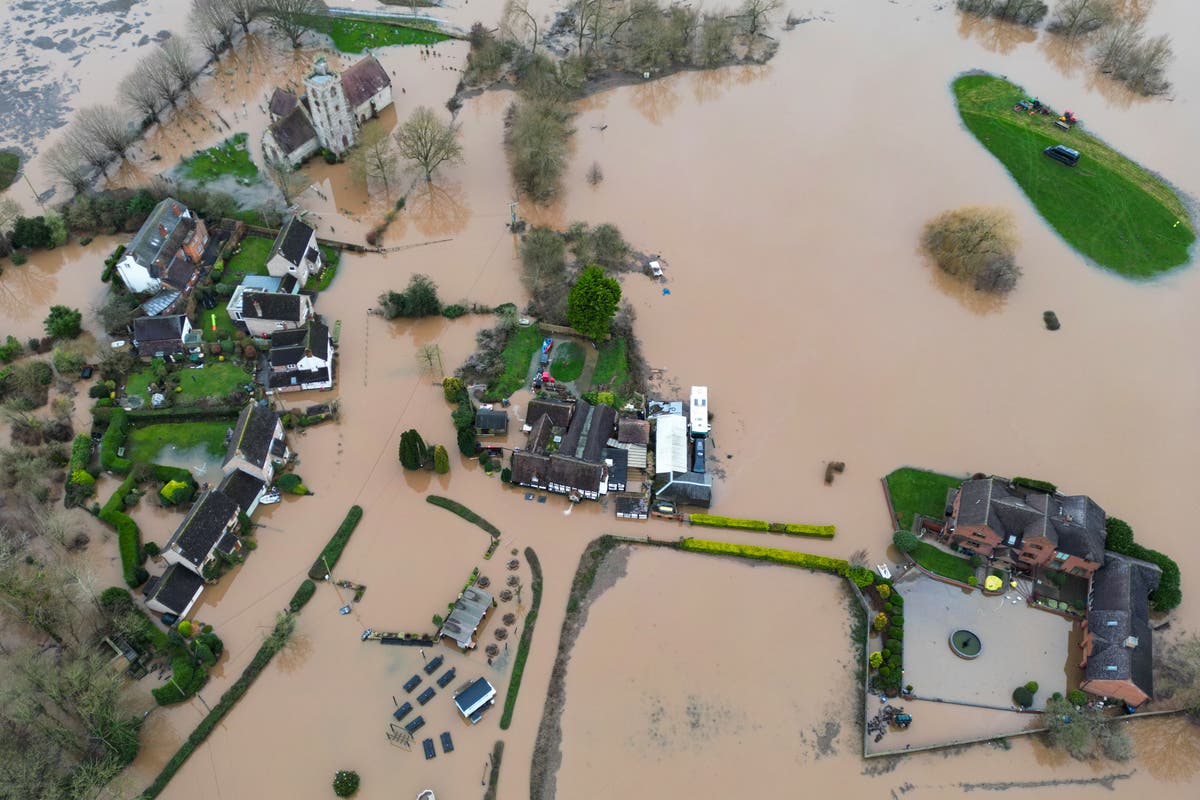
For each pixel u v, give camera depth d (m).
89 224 147.88
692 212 155.88
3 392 122.06
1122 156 170.00
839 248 149.62
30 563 104.81
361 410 123.44
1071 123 176.62
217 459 116.56
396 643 99.81
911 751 92.19
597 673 97.94
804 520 111.88
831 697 96.56
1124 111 182.38
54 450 115.25
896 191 161.12
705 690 96.75
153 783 88.88
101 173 158.75
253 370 126.88
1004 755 92.56
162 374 124.38
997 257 142.88
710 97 186.00
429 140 153.75
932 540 109.81
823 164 167.25
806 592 105.62
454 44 197.62
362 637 100.12
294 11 187.75
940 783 90.56
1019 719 95.12
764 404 125.06
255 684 96.56
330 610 102.44
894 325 136.88
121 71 184.75
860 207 157.62
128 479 112.06
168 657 97.50
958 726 94.44
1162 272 146.25
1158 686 96.75
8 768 86.69
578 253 145.12
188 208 148.75
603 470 112.62
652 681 97.44
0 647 97.12
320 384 124.88
